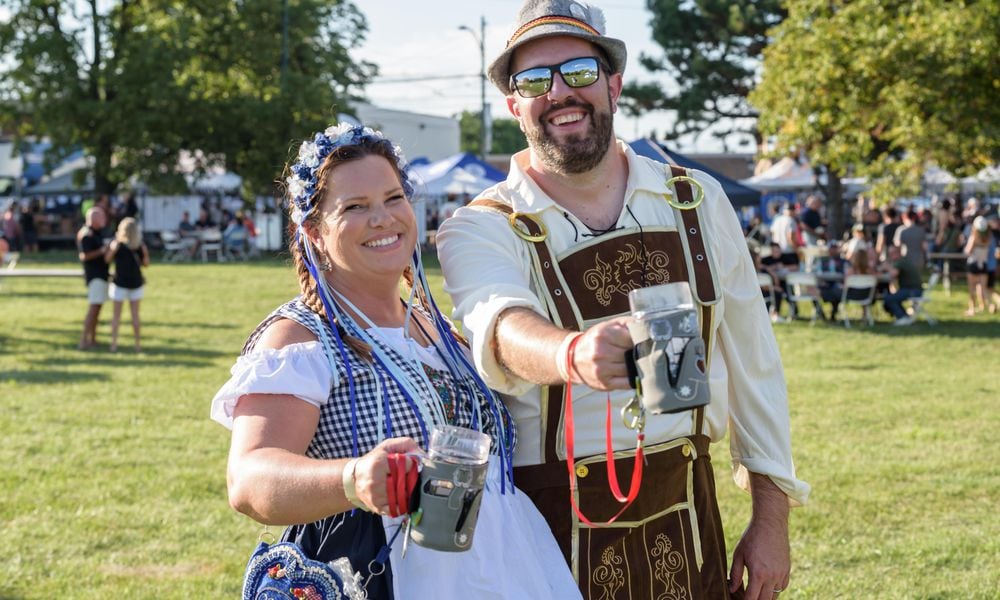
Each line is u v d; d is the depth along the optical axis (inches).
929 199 1316.4
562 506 101.5
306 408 87.6
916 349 533.6
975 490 266.7
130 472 288.8
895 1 785.6
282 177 102.2
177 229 1544.0
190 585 203.6
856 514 247.3
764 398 111.2
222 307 754.2
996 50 717.3
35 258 1286.9
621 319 74.7
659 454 103.3
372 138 96.3
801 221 809.5
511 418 102.2
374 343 94.0
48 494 266.5
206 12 1453.0
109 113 1350.9
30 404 388.5
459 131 1685.5
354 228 93.4
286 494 78.6
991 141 722.8
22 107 1417.3
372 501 74.7
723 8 1413.6
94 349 548.4
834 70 778.8
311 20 1467.8
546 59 101.2
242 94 1424.7
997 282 765.3
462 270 98.9
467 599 88.9
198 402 394.3
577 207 105.9
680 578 103.6
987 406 377.4
